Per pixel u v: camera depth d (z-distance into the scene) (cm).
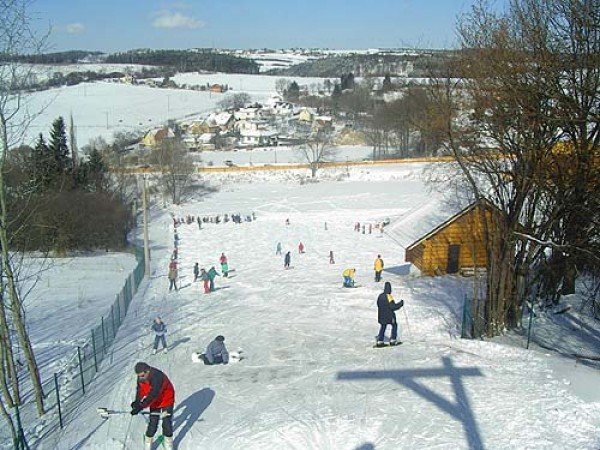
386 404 1334
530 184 1755
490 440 1148
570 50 1644
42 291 3297
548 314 2028
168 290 3212
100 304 2953
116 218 5056
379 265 2997
